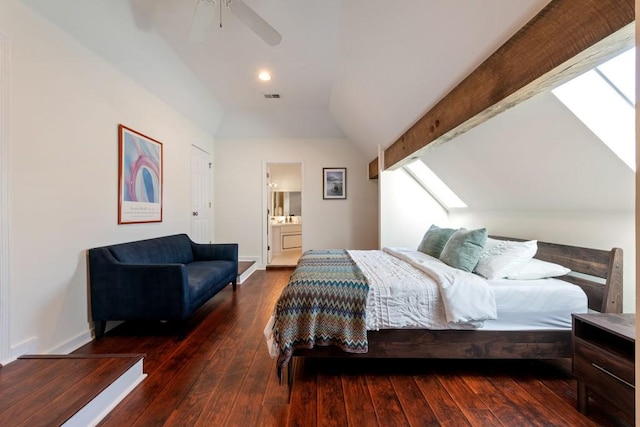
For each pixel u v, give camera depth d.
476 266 2.28
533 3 1.23
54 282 2.10
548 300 1.85
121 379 1.67
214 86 4.02
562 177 2.09
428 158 3.39
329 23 2.62
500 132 2.16
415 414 1.53
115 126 2.75
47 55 2.04
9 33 1.79
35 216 1.96
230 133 5.42
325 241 5.62
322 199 5.60
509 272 2.08
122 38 2.60
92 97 2.46
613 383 1.35
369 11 2.10
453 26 1.65
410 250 3.39
